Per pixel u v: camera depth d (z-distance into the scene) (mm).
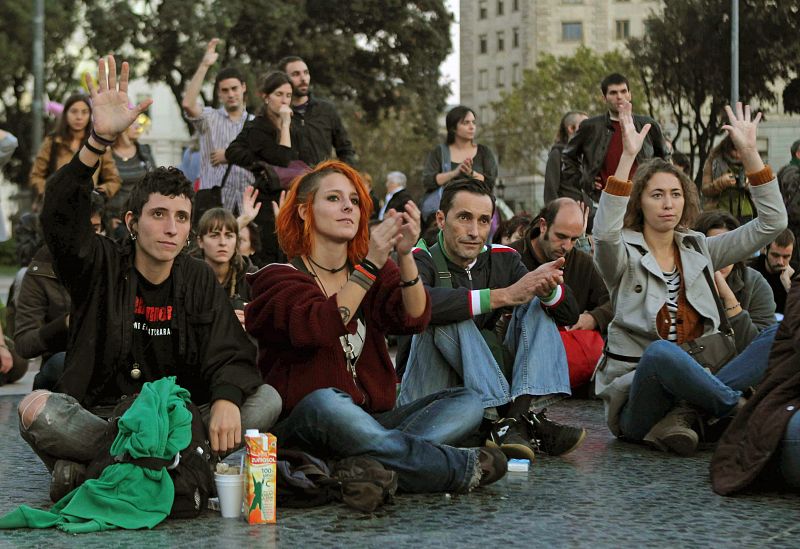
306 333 4176
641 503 4199
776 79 15953
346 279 4555
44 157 10500
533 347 5023
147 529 3764
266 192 8984
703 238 5605
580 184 10000
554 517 3969
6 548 3521
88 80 4109
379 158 51875
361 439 4184
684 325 5523
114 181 9914
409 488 4273
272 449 3875
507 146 54469
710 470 4473
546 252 6625
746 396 5496
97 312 4246
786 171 10203
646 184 5523
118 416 4055
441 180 10500
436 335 5023
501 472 4426
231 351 4266
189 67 36531
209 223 6789
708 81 16422
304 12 39031
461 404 4574
